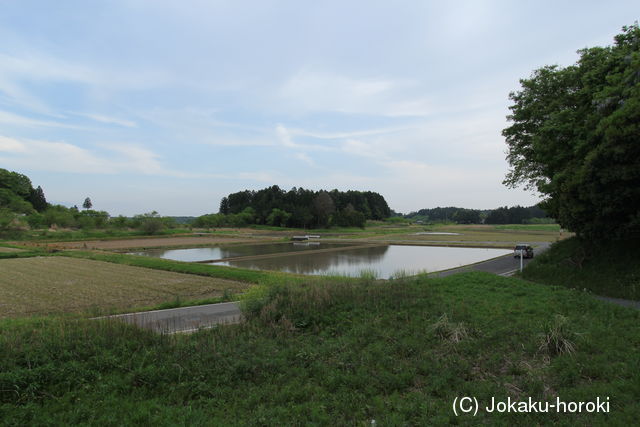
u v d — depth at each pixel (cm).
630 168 1400
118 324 872
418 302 1180
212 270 2766
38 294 2012
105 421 557
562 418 546
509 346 834
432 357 783
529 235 8369
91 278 2583
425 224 18362
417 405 594
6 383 615
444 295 1312
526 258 3472
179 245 6184
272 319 1016
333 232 11525
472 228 13000
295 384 680
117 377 674
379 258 4291
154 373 686
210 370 715
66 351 729
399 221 18838
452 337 876
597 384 641
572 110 2064
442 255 4594
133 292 2061
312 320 1016
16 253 4175
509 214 17288
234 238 8406
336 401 615
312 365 750
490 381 678
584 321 973
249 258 4341
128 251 5309
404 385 667
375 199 19525
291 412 586
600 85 1894
